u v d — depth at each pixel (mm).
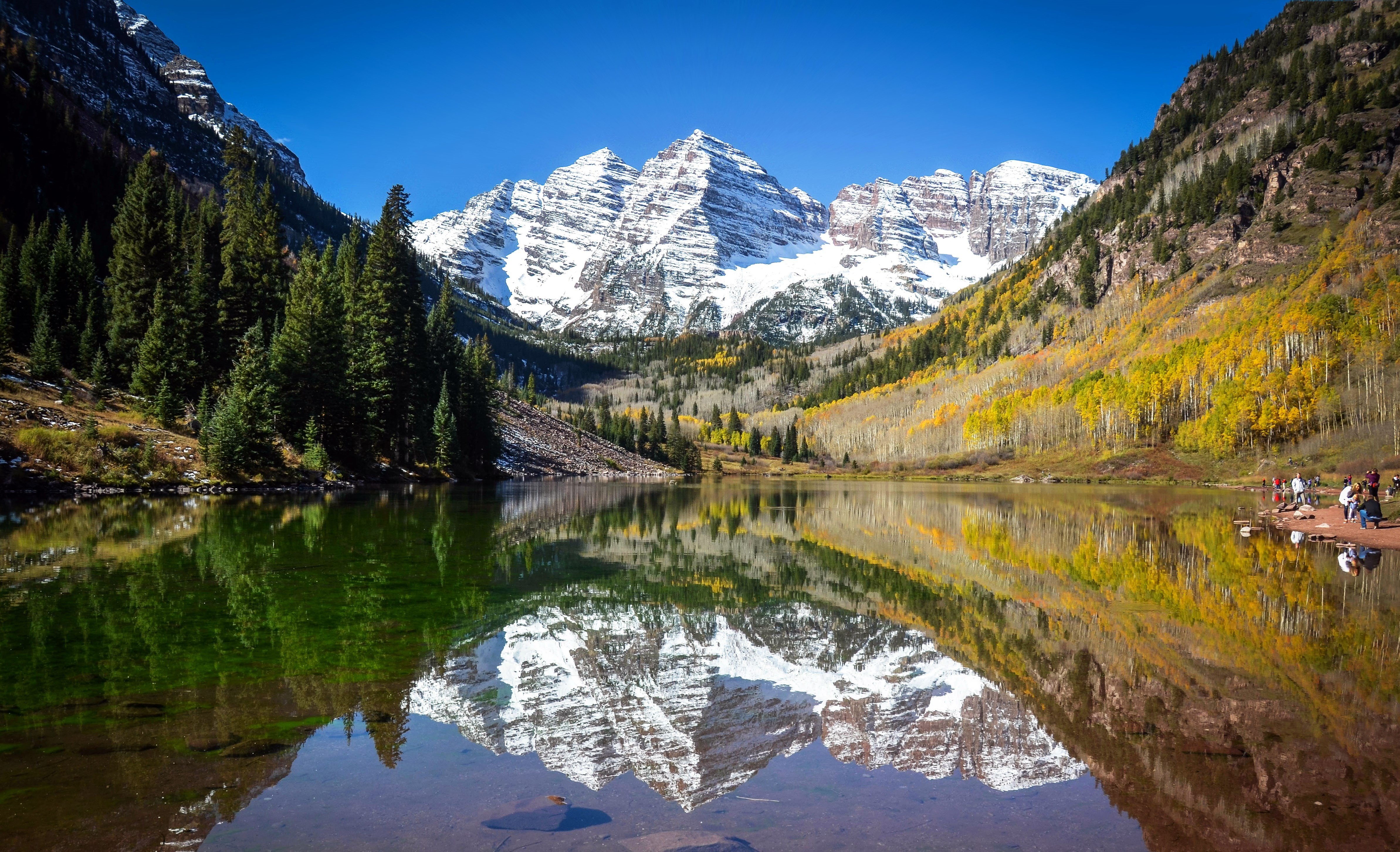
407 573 21172
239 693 10555
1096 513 53750
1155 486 114625
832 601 19734
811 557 28734
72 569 19719
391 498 51094
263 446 55844
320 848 6117
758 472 196625
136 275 65062
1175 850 6477
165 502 40250
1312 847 6535
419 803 7230
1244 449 122000
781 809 7289
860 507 61438
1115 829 6965
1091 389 160125
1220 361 137750
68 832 6410
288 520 33594
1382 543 31500
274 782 7660
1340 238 171375
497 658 12992
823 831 6809
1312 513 43156
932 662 13523
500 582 20453
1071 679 12422
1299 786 8000
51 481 40688
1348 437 103125
